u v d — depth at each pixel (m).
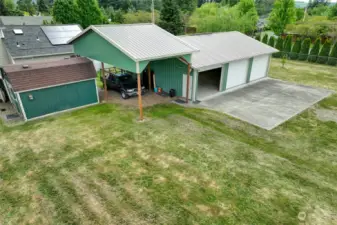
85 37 14.06
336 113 13.16
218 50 17.02
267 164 8.62
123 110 13.76
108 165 8.63
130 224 6.20
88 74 14.02
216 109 13.67
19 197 7.16
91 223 6.23
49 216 6.48
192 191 7.31
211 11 45.31
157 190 7.36
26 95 12.12
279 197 7.05
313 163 8.74
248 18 37.50
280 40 29.42
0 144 10.23
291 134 10.82
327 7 63.25
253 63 18.52
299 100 15.02
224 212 6.54
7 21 44.03
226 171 8.21
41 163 8.84
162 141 10.22
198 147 9.70
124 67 11.96
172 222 6.24
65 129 11.48
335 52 24.75
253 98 15.39
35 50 19.89
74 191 7.37
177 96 15.90
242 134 10.80
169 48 12.48
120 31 13.24
